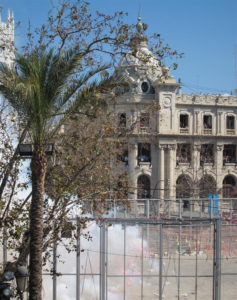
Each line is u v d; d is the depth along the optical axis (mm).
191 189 57750
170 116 63562
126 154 63500
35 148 16141
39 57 16672
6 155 20234
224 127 67312
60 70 16438
